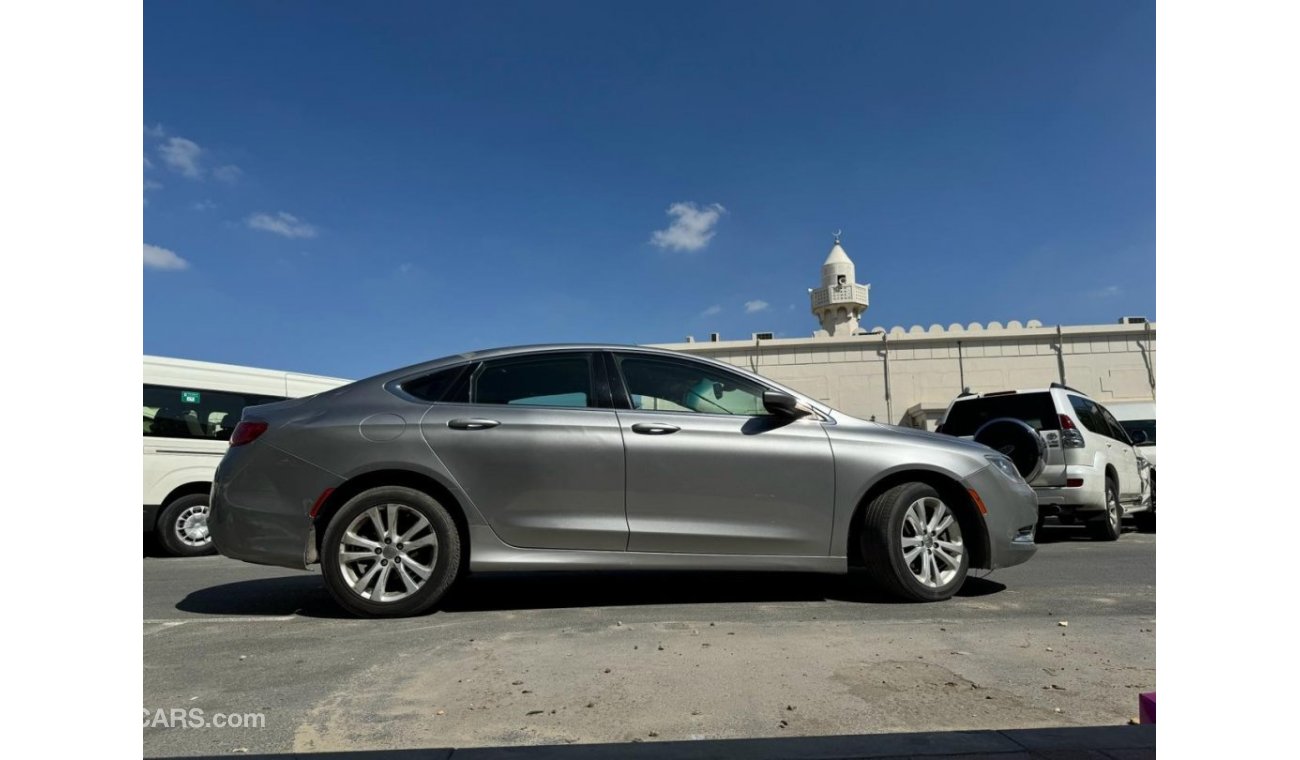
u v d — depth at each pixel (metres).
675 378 5.09
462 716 2.96
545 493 4.70
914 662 3.61
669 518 4.77
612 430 4.79
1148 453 12.99
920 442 5.11
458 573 4.74
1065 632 4.17
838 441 4.97
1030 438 8.10
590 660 3.65
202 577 6.62
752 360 36.47
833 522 4.89
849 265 55.84
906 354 36.03
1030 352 35.38
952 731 2.71
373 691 3.26
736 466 4.83
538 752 2.50
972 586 5.68
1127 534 10.93
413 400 4.85
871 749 2.51
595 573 6.21
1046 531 11.19
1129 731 2.63
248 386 9.70
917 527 5.01
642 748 2.52
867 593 5.32
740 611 4.75
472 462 4.68
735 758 2.45
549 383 4.97
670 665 3.57
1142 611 4.75
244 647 3.98
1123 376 34.72
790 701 3.09
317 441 4.65
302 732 2.82
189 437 9.10
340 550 4.56
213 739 2.77
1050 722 2.88
